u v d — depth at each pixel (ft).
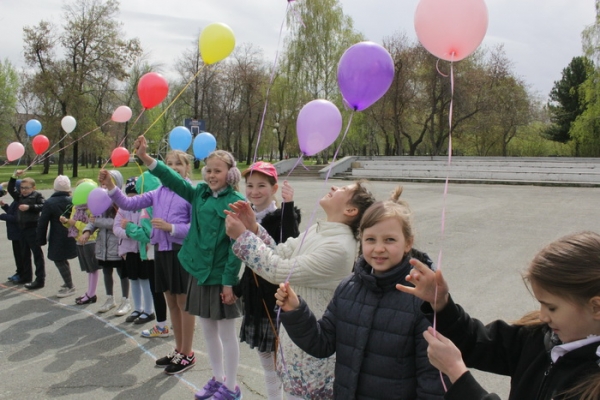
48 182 80.23
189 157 13.37
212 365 10.63
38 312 16.56
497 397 4.12
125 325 15.30
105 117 89.66
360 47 7.17
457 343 5.15
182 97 120.57
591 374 3.85
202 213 10.28
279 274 7.50
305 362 7.39
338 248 7.29
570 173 74.74
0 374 11.84
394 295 5.96
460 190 62.69
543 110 138.92
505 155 134.10
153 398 10.71
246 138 144.97
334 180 90.02
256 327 9.35
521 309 16.02
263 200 10.46
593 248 4.01
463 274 20.56
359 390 5.95
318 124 7.75
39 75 80.02
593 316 3.93
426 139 150.82
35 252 19.44
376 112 114.62
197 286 10.42
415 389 5.78
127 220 14.64
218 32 10.52
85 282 20.30
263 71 121.70
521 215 38.17
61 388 11.14
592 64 97.45
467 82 108.37
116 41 85.20
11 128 117.60
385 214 5.99
